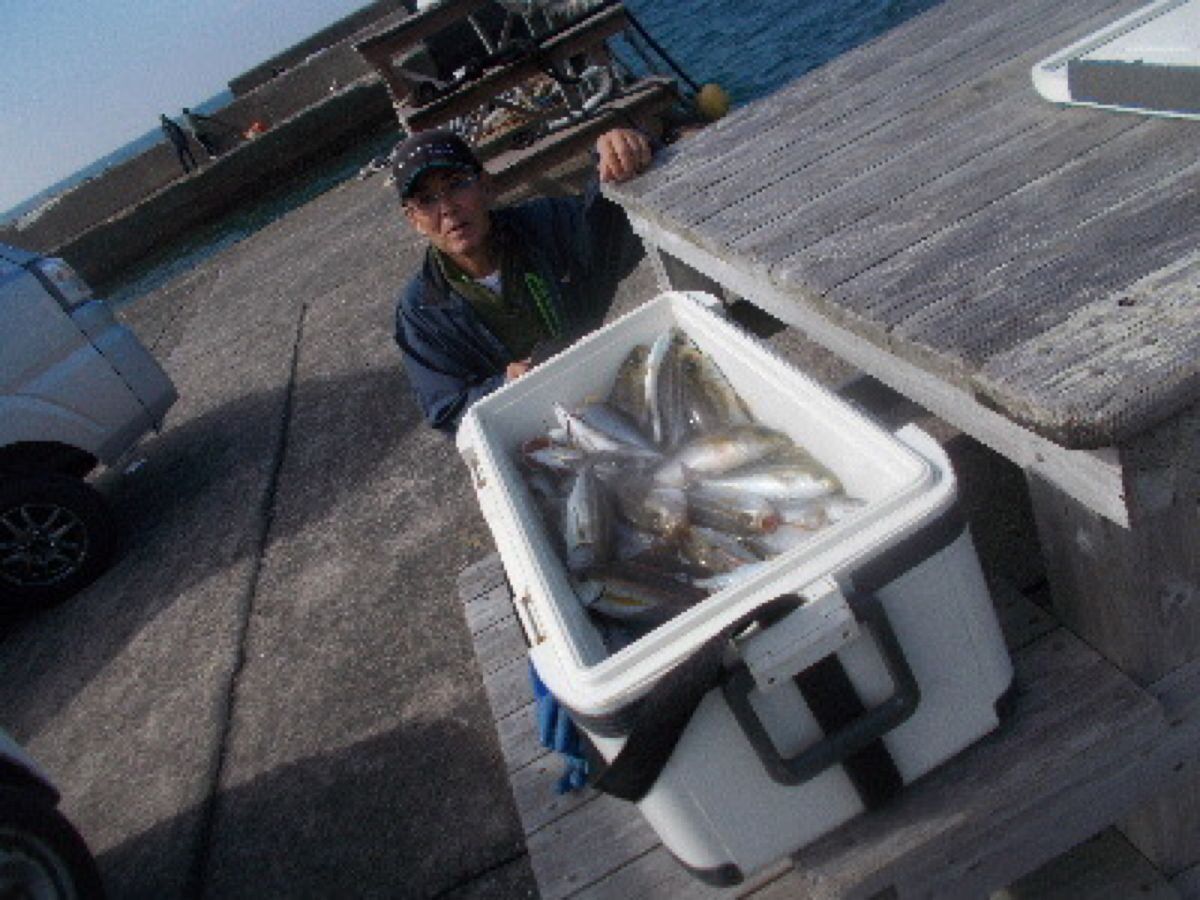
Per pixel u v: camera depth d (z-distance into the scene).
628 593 1.55
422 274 2.79
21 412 4.64
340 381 6.18
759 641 1.16
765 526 1.57
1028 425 1.18
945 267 1.54
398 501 4.45
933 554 1.23
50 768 3.68
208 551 4.80
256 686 3.58
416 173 2.46
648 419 2.02
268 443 5.75
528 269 2.79
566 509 1.77
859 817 1.44
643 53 7.77
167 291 11.83
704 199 2.31
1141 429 1.09
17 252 4.89
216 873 2.78
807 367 3.50
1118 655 1.53
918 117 2.23
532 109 7.32
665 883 1.70
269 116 23.14
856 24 13.31
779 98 2.86
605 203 2.96
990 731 1.49
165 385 5.25
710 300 2.17
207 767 3.25
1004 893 1.81
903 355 1.44
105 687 4.05
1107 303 1.24
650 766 1.19
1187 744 1.56
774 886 1.60
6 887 2.39
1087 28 2.29
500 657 2.63
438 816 2.64
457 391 2.80
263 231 12.54
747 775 1.31
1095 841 1.81
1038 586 1.88
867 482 1.49
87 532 4.92
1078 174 1.63
